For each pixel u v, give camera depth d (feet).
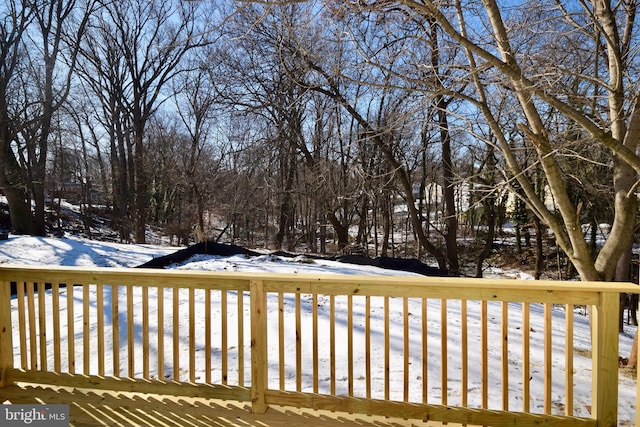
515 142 22.95
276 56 33.78
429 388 9.31
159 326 8.47
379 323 14.38
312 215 63.46
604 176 21.79
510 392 9.23
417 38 14.52
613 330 6.75
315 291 7.77
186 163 61.16
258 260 29.96
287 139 43.37
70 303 8.86
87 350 8.81
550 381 7.10
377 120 35.01
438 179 58.54
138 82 69.21
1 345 9.08
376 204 54.34
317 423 7.64
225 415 7.98
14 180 48.67
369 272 26.03
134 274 8.38
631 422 8.13
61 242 40.50
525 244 65.46
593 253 45.01
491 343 12.69
